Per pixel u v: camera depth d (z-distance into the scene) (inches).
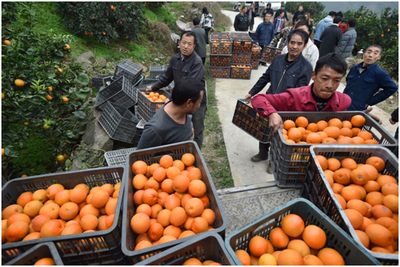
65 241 48.8
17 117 116.6
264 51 359.9
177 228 55.9
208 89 281.1
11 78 111.6
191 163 72.2
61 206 60.5
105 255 52.2
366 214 56.3
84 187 65.8
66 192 62.8
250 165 162.4
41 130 130.7
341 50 257.3
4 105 109.4
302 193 73.9
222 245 43.8
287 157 74.0
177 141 82.3
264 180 149.9
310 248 49.3
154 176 66.7
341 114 90.0
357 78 143.3
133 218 54.7
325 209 59.0
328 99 89.7
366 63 138.6
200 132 151.0
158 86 154.1
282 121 85.6
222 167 160.1
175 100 75.4
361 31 457.4
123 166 68.1
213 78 319.9
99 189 65.6
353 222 51.4
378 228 49.8
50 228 52.5
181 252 44.6
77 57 235.9
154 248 45.9
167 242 46.5
